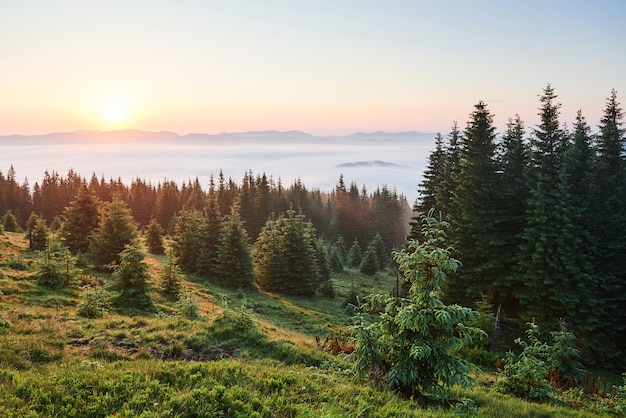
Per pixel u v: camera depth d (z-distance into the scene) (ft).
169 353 41.60
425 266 32.01
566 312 83.97
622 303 86.43
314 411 25.43
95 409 23.08
